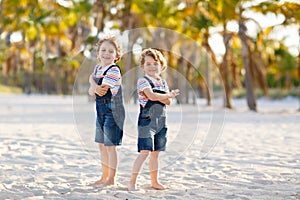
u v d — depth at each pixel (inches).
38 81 1644.9
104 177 158.6
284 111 667.4
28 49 1302.9
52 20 900.6
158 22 792.9
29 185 152.0
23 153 217.8
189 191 146.6
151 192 145.6
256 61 736.3
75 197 135.7
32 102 872.9
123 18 849.5
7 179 160.2
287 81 1550.2
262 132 339.9
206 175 174.2
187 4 749.9
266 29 673.6
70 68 1414.9
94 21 886.4
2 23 858.1
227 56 718.5
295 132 342.0
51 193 141.5
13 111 574.2
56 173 174.1
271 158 215.0
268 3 617.3
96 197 135.9
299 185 155.5
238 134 323.9
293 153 231.6
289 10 599.8
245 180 164.6
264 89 755.4
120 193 142.3
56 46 1256.2
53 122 410.9
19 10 834.2
